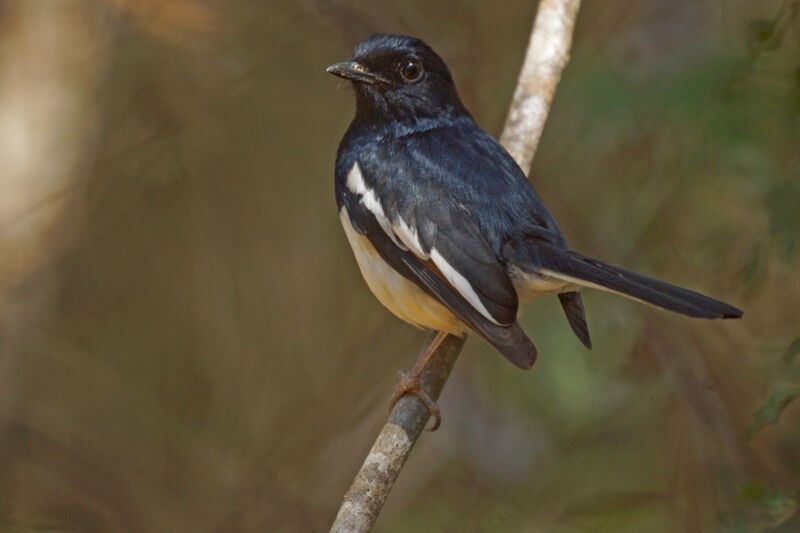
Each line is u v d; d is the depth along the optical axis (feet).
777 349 33.50
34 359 44.32
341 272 45.65
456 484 37.88
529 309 36.27
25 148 39.24
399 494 38.52
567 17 33.68
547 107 32.76
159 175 45.29
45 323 44.45
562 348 35.76
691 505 33.96
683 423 34.78
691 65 30.32
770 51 28.91
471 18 41.34
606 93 31.37
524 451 37.40
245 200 46.75
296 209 46.44
